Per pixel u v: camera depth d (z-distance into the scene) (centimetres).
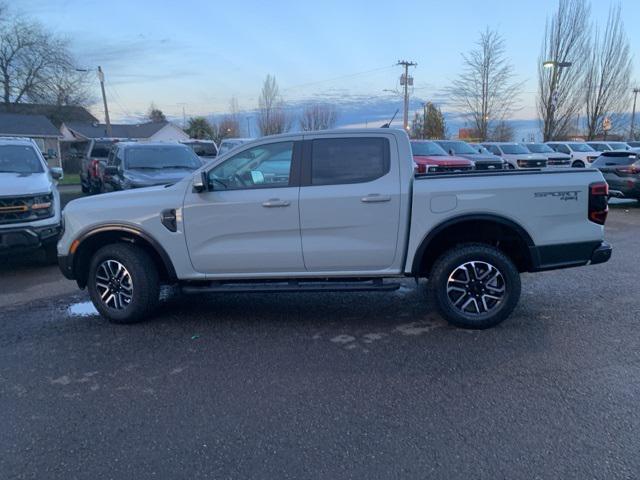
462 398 366
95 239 536
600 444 307
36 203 774
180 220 507
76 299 636
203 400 371
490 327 498
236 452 308
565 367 412
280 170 502
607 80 3158
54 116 4825
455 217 481
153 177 1056
